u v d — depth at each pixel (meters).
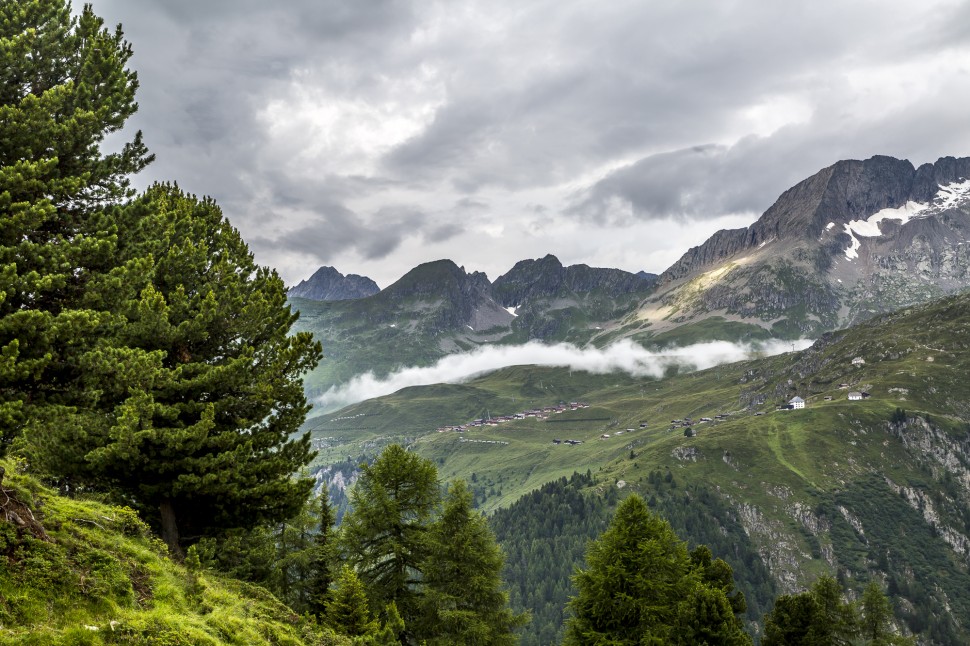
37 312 18.89
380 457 33.56
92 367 21.81
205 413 25.06
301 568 31.08
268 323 31.42
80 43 24.94
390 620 27.52
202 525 28.20
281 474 28.33
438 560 31.38
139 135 27.30
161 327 26.00
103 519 19.19
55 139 22.83
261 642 18.17
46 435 22.64
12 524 14.64
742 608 49.22
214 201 37.69
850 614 47.66
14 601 12.80
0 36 23.52
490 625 31.14
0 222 19.80
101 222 23.80
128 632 14.09
